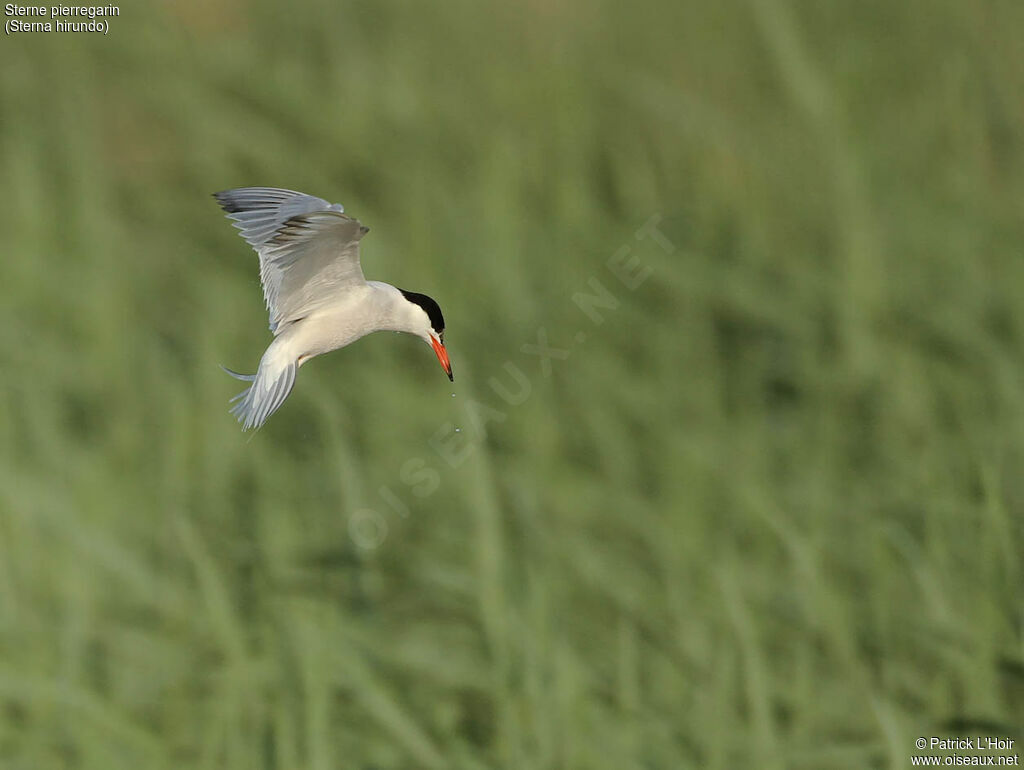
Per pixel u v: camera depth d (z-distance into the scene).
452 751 8.07
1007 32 16.34
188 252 15.01
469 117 16.62
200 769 8.00
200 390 12.36
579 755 7.88
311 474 11.07
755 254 14.02
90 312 13.41
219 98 17.06
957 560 9.45
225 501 10.66
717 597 9.11
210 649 8.80
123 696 8.56
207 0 18.98
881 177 14.62
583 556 9.73
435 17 18.52
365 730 8.23
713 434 11.36
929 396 11.63
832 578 9.56
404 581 9.52
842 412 11.70
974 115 15.59
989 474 9.42
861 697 8.38
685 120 16.14
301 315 6.72
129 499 10.65
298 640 8.48
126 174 16.53
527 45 18.12
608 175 15.88
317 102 16.75
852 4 16.84
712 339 12.77
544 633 8.48
